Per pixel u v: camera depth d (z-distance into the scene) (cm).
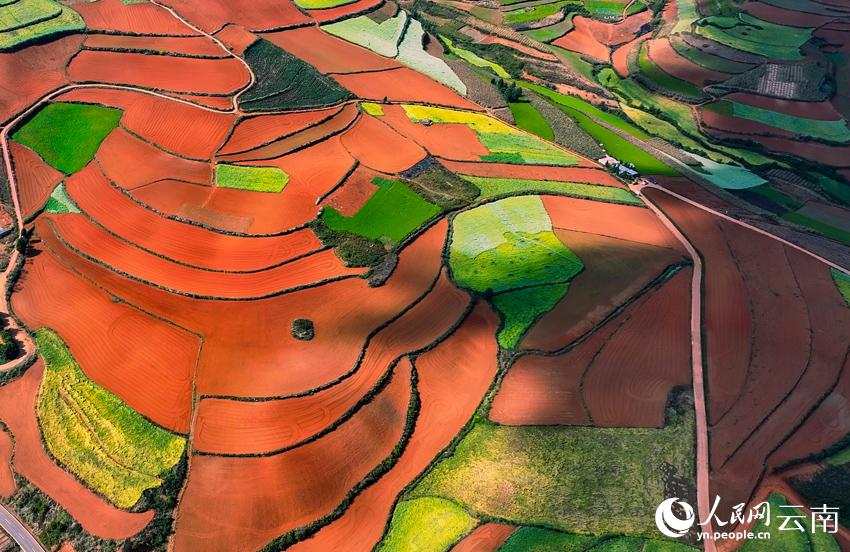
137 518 5297
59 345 6575
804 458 5984
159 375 6316
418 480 5631
